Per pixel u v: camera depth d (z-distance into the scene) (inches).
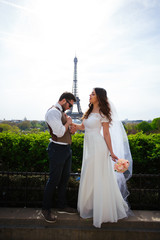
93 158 118.6
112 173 121.9
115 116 132.5
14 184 142.3
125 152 135.0
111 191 116.3
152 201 134.5
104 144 120.8
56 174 117.3
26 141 177.0
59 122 116.7
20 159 173.8
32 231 113.0
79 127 142.3
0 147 175.3
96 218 110.7
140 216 120.9
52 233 112.6
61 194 126.6
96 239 112.4
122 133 135.4
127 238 112.7
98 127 124.1
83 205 118.5
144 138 181.9
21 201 133.7
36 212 123.0
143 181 166.1
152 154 165.5
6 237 113.3
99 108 128.6
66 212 124.0
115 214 113.4
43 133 200.5
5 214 119.6
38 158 174.7
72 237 112.4
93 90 129.2
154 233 112.3
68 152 123.6
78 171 179.2
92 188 118.6
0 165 175.6
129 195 136.8
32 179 144.8
